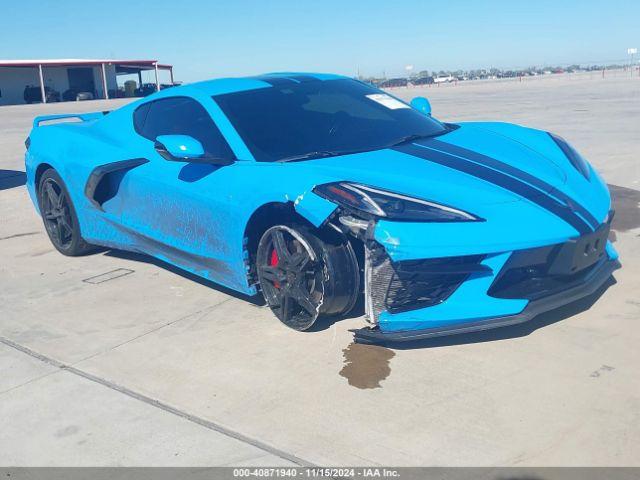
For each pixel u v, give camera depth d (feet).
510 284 9.75
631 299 11.55
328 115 12.81
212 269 12.51
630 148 27.07
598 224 10.28
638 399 8.44
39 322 12.39
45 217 17.08
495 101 63.00
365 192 9.70
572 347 9.93
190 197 12.26
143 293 13.66
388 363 9.82
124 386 9.69
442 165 10.99
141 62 165.99
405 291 9.77
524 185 10.52
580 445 7.56
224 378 9.71
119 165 14.02
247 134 12.14
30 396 9.55
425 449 7.68
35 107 118.01
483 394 8.79
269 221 11.27
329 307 10.49
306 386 9.31
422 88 138.00
